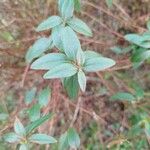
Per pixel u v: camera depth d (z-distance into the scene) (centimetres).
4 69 29
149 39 22
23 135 18
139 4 36
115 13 34
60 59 16
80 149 33
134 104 27
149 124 23
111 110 33
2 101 30
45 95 23
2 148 28
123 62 28
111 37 33
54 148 31
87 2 29
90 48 31
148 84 35
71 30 17
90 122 33
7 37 29
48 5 29
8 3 30
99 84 34
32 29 29
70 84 18
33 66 16
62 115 33
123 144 24
